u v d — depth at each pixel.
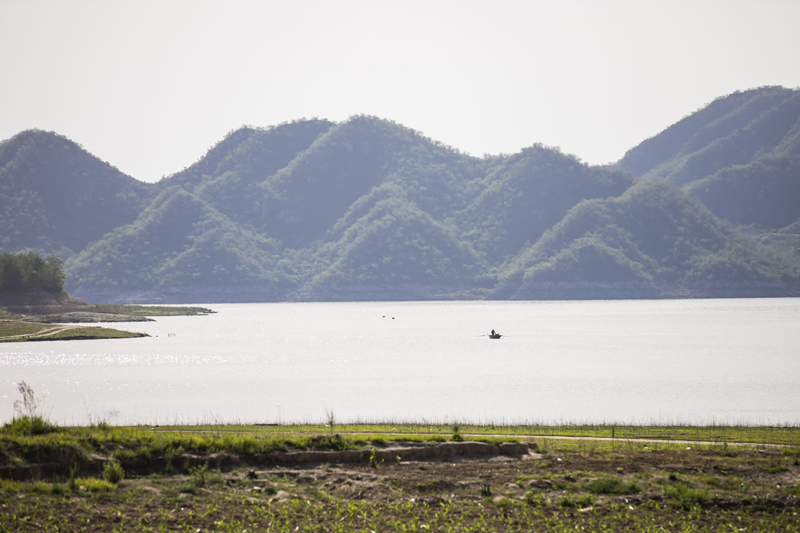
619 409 69.19
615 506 27.44
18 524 23.38
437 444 36.44
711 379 95.12
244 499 27.56
